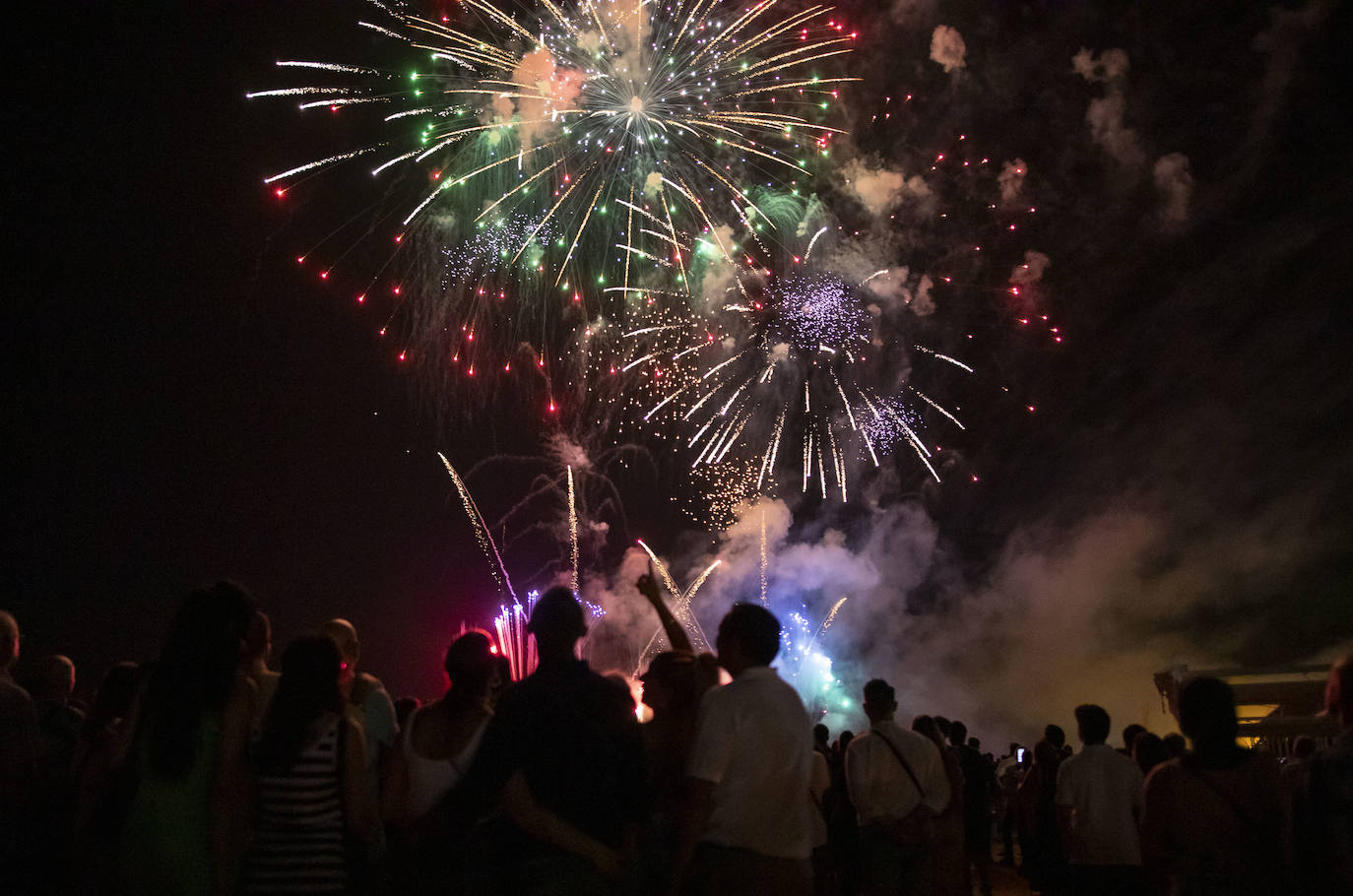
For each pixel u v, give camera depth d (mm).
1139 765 7371
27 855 5070
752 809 4312
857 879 9477
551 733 4016
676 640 5359
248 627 4594
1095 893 7246
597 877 3918
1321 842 3729
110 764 4391
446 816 4613
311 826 4402
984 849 11406
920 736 7203
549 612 4297
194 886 4195
